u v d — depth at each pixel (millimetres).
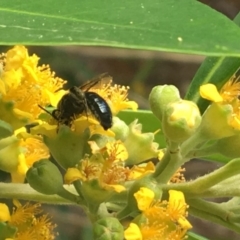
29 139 129
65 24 95
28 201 133
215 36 92
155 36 92
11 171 128
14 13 98
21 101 119
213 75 142
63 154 118
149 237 113
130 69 347
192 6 98
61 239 286
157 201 114
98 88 131
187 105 115
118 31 93
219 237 325
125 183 119
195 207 121
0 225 120
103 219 113
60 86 125
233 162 117
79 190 117
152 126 150
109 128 121
